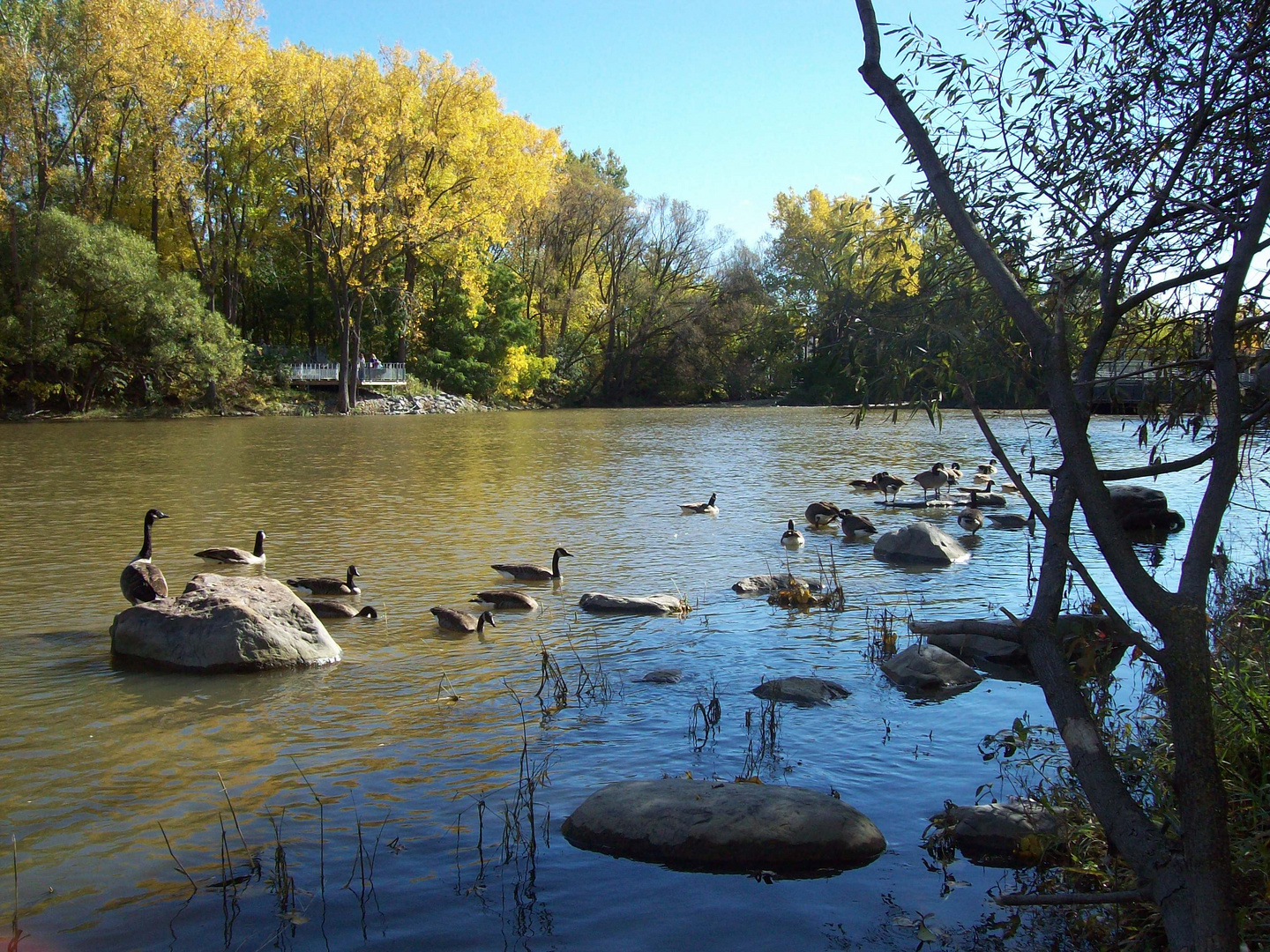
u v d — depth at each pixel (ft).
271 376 207.51
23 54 158.30
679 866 18.63
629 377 282.36
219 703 28.14
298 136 187.83
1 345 160.25
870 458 111.86
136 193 183.73
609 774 22.94
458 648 34.35
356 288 204.23
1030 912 16.92
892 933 16.34
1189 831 12.79
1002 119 19.30
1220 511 13.65
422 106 197.67
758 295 265.34
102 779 22.66
